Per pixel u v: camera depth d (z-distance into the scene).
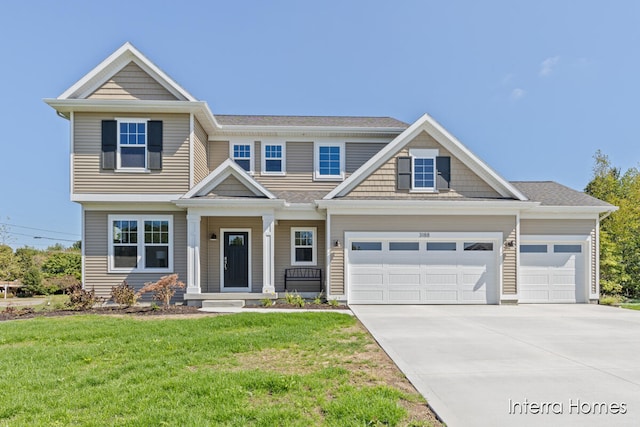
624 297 17.42
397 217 13.88
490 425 4.06
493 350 7.04
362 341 7.70
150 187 13.86
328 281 13.63
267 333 8.15
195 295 13.19
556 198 15.09
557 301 14.33
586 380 5.45
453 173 14.25
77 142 13.72
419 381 5.35
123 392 4.96
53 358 6.54
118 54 13.89
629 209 19.20
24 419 4.24
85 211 13.95
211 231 15.19
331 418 4.16
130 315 11.14
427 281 13.84
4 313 11.32
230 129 16.16
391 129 16.48
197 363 6.20
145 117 13.95
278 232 15.49
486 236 13.90
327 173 16.62
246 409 4.33
